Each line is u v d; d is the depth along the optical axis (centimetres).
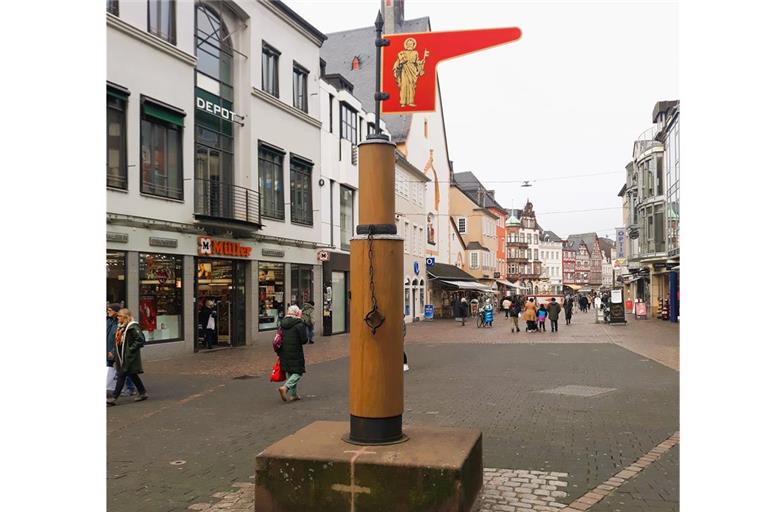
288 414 948
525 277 10938
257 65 2223
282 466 481
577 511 510
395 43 518
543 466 644
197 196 1928
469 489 484
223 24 2098
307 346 2172
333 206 2842
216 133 2047
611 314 3362
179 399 1085
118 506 540
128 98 1634
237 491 580
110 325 1101
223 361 1670
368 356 513
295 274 2503
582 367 1495
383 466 463
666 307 3819
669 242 3472
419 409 967
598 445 733
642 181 4019
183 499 558
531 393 1113
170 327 1788
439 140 5334
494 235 7512
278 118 2367
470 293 5909
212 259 2041
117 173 1603
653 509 514
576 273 15162
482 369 1480
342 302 2911
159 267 1742
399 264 521
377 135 521
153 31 1745
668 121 3391
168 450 733
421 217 4619
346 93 2942
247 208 2052
